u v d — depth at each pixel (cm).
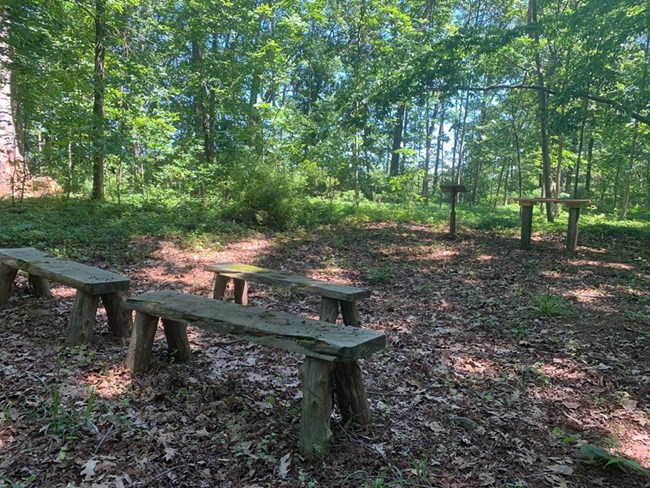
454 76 1340
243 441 272
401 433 293
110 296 418
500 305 600
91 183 1591
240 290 576
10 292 523
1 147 1220
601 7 1139
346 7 1894
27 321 466
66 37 1233
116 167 1338
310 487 231
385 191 2183
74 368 357
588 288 691
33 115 1147
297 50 1784
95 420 286
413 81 1372
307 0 1712
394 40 1720
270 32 1784
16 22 950
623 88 1338
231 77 1662
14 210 1020
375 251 962
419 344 463
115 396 317
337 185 1869
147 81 1388
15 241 781
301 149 1845
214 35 1702
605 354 438
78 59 1216
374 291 677
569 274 783
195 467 246
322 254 920
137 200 1381
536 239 1151
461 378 387
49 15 1034
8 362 366
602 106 1481
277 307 586
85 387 327
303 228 1193
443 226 1341
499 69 1594
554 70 1753
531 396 358
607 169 2439
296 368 390
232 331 290
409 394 353
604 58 1196
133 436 272
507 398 351
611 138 2012
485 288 692
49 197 1258
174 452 258
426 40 1722
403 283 722
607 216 1988
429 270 812
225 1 1570
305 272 775
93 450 257
